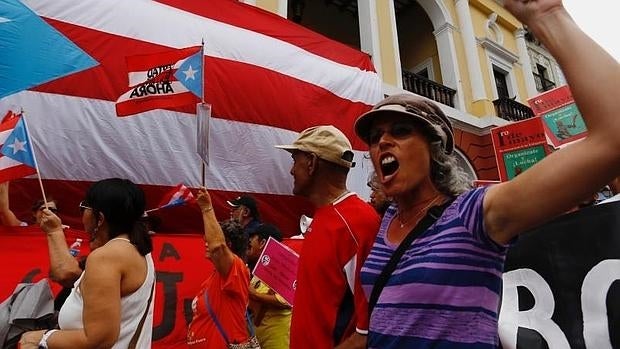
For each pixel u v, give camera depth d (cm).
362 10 938
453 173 137
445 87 1034
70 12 402
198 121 328
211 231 265
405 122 138
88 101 392
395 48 938
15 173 280
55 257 247
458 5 1172
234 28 517
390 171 140
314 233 183
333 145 204
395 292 118
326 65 587
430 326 109
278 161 500
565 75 94
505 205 104
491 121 1030
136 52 427
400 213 141
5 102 357
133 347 174
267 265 285
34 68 326
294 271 288
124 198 187
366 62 654
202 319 267
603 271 163
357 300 159
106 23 420
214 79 472
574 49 92
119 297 167
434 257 113
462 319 107
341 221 177
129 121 411
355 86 604
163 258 379
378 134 145
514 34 1352
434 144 138
